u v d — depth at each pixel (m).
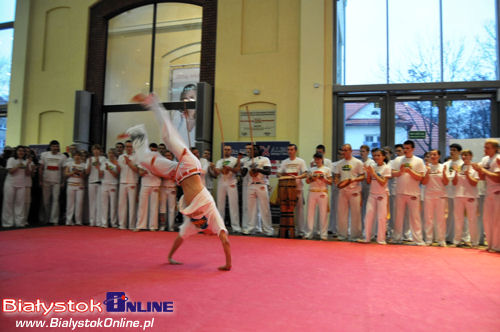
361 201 6.89
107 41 11.07
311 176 7.00
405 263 4.61
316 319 2.52
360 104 8.91
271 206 8.76
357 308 2.78
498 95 8.14
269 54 9.30
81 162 8.63
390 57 8.89
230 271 3.96
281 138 9.05
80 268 4.03
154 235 6.90
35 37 11.59
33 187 8.85
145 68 10.62
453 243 6.52
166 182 7.75
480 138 8.29
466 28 8.57
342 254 5.20
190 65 10.19
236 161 7.89
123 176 7.91
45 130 11.23
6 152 8.77
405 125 8.68
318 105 8.75
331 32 8.96
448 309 2.80
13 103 11.48
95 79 10.84
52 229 7.56
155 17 10.56
